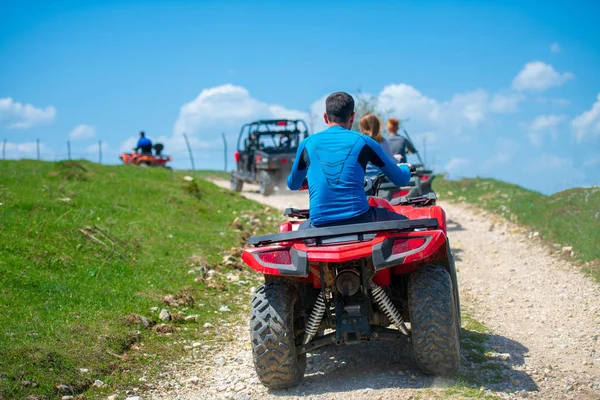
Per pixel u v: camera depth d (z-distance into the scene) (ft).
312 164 16.15
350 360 18.12
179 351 19.69
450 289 15.11
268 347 15.38
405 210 18.10
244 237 37.32
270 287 15.97
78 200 37.68
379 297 15.62
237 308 24.85
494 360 17.33
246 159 67.56
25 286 22.95
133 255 29.25
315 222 15.90
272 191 62.54
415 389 14.96
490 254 34.14
